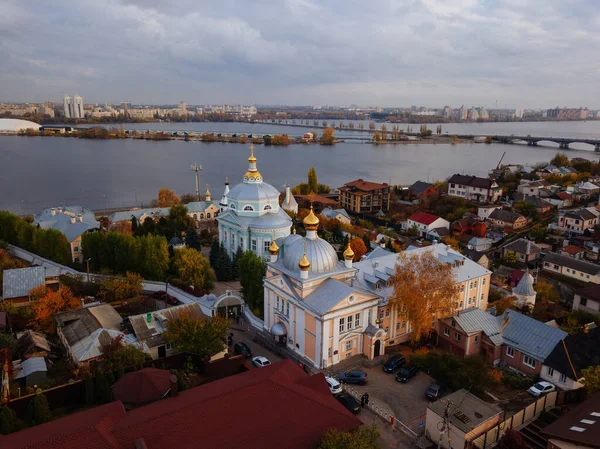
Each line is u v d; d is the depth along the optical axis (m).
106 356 63.06
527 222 173.88
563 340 68.38
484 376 63.50
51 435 39.66
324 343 68.38
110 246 106.75
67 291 81.62
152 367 61.41
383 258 84.81
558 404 58.22
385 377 67.50
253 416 44.00
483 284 91.00
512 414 56.53
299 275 72.81
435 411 52.56
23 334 71.25
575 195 195.88
